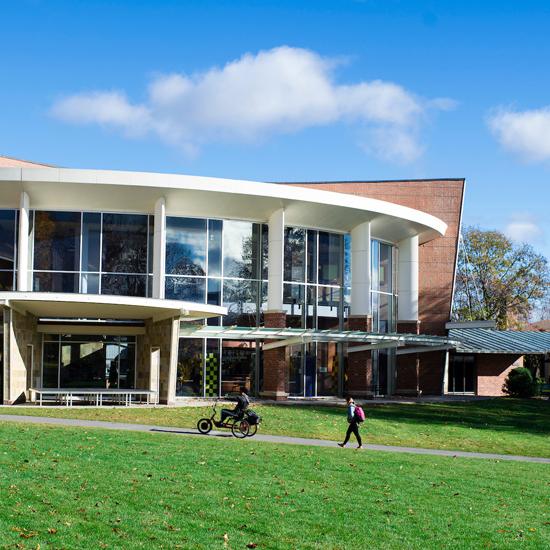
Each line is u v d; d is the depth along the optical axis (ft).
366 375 133.08
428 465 63.77
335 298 135.95
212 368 123.03
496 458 73.46
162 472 51.37
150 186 115.34
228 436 75.51
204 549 35.83
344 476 55.06
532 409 129.80
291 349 130.41
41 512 39.40
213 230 125.59
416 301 151.74
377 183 164.45
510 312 249.96
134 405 104.47
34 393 112.06
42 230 119.14
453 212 167.84
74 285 118.83
